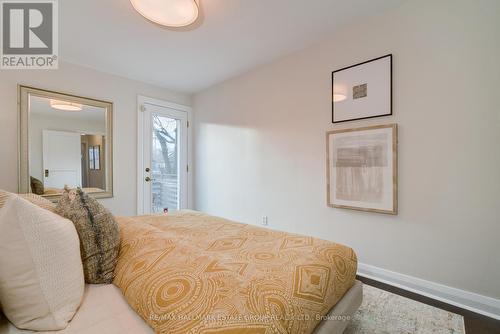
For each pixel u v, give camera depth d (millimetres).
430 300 1740
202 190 3930
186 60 2834
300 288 917
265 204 3016
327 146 2379
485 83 1616
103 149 3092
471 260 1679
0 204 896
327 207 2422
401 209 1960
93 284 1021
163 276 888
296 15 2033
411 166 1906
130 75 3248
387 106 2004
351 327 1432
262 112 3023
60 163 2742
